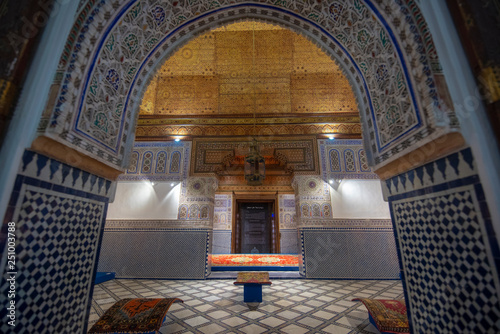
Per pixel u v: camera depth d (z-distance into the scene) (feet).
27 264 2.15
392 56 2.96
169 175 11.43
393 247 10.28
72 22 2.55
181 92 12.03
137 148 11.72
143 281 9.69
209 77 12.00
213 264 12.30
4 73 2.11
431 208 2.58
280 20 4.40
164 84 12.10
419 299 2.74
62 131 2.25
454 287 2.23
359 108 3.92
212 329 4.88
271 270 11.66
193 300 6.96
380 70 3.28
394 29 2.81
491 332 1.85
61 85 2.36
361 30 3.45
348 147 11.51
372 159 3.62
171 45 4.21
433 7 2.44
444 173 2.40
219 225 16.34
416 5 2.53
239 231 17.20
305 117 11.87
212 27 4.42
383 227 10.53
